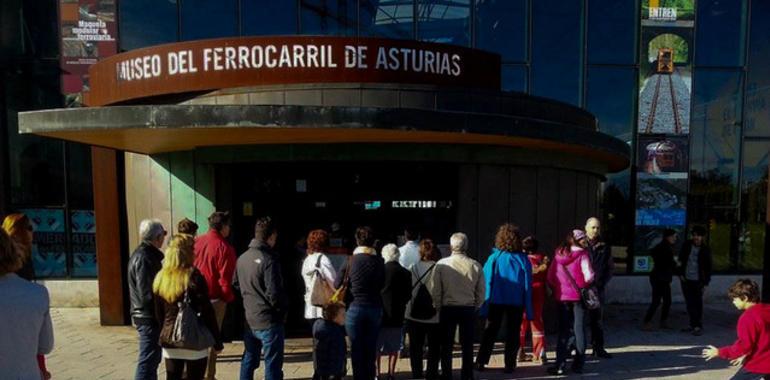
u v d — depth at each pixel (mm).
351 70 6348
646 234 10945
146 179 7754
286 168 7230
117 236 8281
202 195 7293
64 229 9977
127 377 5719
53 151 9953
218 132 5617
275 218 7293
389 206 7211
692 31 10953
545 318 7531
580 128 6672
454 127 5551
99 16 9828
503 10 10602
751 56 11078
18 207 9953
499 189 7188
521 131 5961
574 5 10742
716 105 11078
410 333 5613
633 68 10898
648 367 6098
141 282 4465
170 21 9977
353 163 7082
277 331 4738
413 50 6488
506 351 5820
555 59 10750
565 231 7922
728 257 11086
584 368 6047
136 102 7008
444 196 7168
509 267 5746
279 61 6352
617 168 10117
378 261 5066
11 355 2670
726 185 11086
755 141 11125
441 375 5469
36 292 2832
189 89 6559
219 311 5516
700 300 7852
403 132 5625
